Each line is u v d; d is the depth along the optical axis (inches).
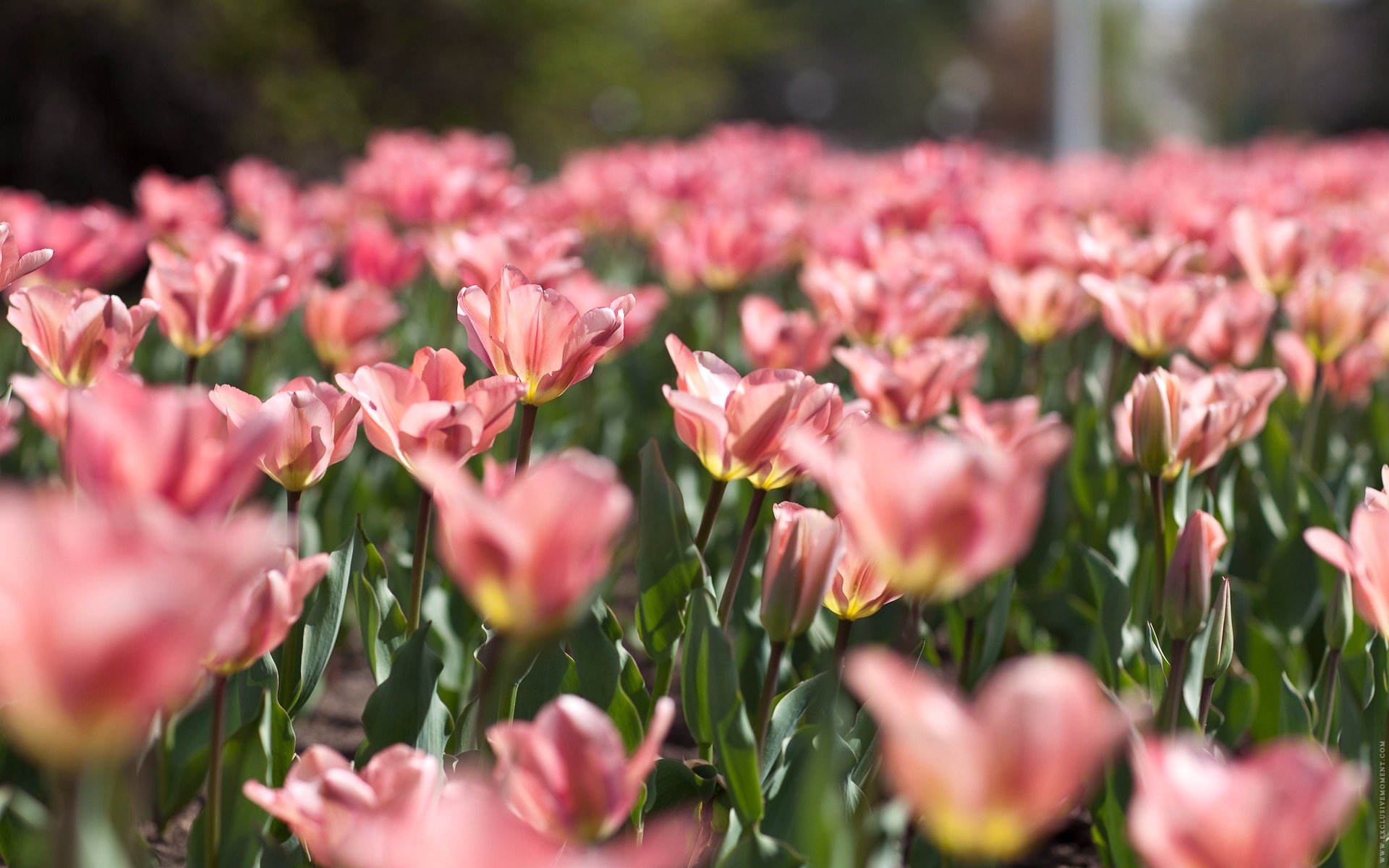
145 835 72.4
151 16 330.0
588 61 445.4
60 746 47.5
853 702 74.1
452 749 68.7
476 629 76.3
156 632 45.2
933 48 1477.6
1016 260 103.8
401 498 90.5
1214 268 110.0
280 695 70.6
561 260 81.2
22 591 44.4
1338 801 52.9
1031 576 83.3
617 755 58.8
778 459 67.0
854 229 105.3
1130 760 67.1
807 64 1392.7
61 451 65.9
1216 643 68.4
